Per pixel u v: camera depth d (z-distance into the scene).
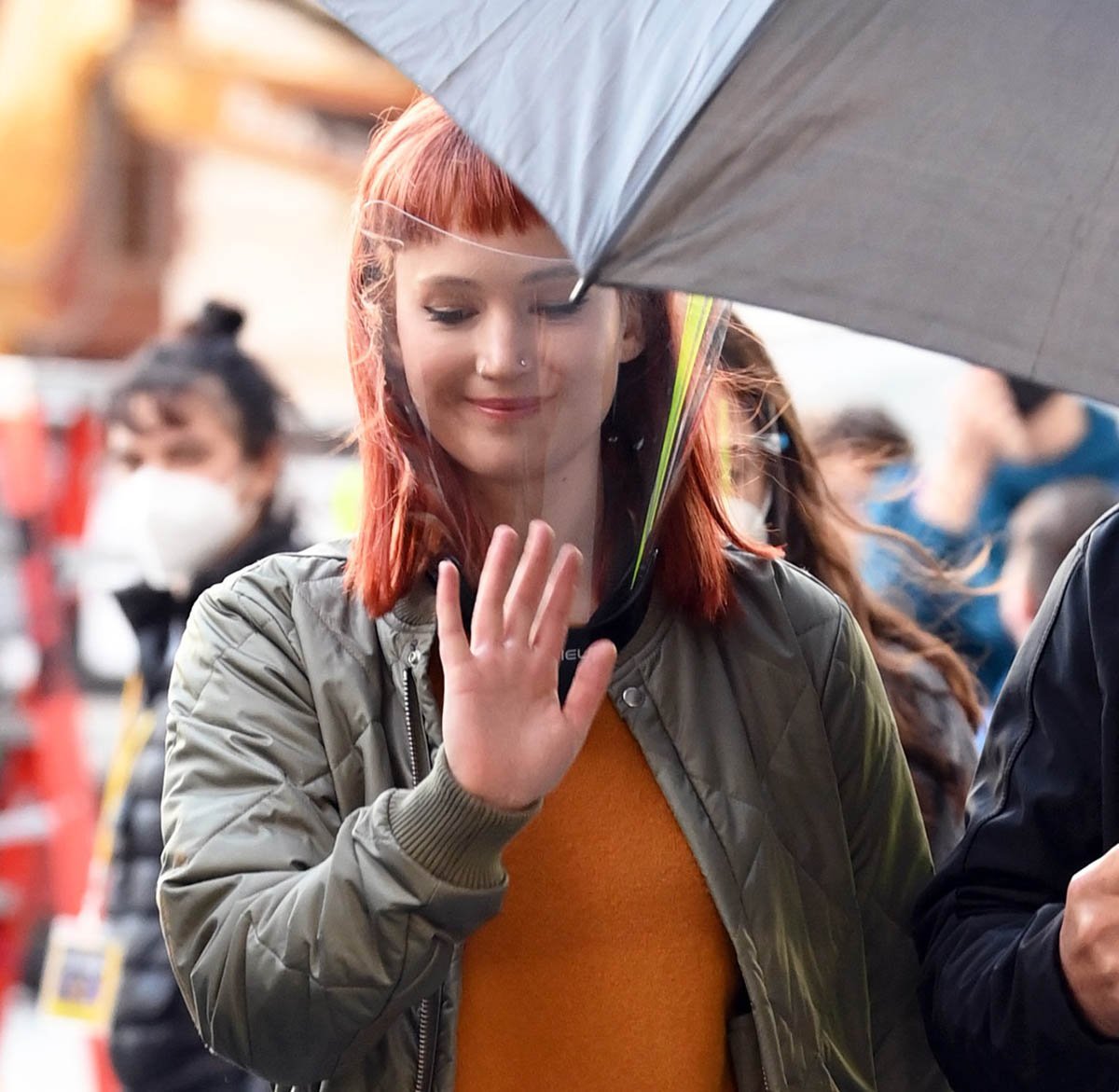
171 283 12.79
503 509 3.30
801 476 4.90
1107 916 3.19
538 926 3.36
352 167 12.81
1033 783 3.59
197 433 6.63
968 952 3.51
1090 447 5.21
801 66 2.68
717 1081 3.43
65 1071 8.70
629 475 3.36
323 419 9.25
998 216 2.71
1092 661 3.56
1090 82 2.79
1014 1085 3.39
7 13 12.47
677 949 3.40
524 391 3.17
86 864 8.73
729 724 3.54
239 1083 6.35
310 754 3.33
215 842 3.22
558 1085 3.33
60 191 12.48
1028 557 5.21
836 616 3.78
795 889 3.54
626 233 2.58
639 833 3.44
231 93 12.54
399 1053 3.27
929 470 5.27
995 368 2.64
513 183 2.74
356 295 3.34
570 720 3.06
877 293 2.63
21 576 8.91
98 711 9.20
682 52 2.72
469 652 3.05
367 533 3.39
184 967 3.21
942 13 2.76
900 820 3.81
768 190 2.64
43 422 9.00
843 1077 3.53
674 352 3.30
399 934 3.03
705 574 3.57
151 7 12.52
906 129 2.70
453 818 3.02
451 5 3.01
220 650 3.40
